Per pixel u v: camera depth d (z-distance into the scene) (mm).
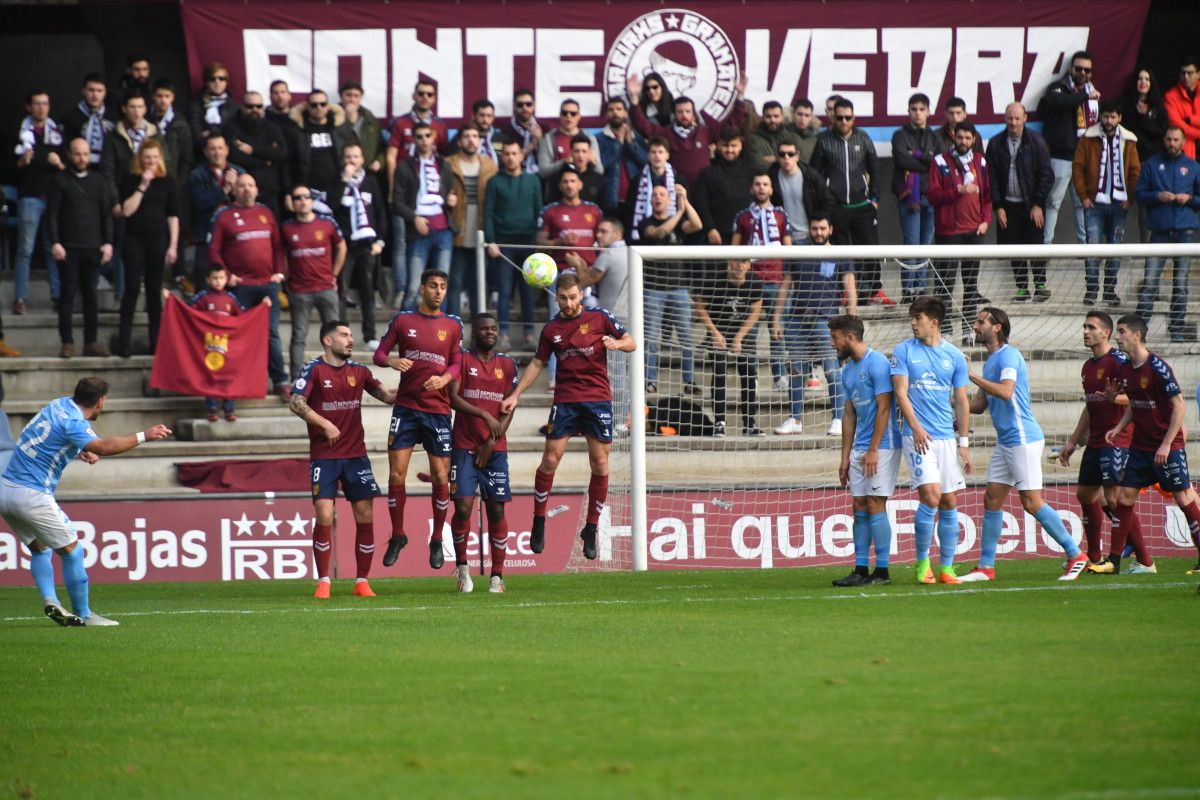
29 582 48250
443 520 41156
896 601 34469
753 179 55875
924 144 60281
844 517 50312
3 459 50094
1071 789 15828
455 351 40562
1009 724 19125
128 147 58000
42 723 21234
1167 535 50469
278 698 22562
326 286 56719
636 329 47969
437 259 58781
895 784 16188
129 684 24359
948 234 59250
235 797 16469
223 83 59781
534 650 26922
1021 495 39719
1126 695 20969
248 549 49125
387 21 62500
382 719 20578
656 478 52531
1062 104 62594
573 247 55344
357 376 40344
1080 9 64250
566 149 60062
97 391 34156
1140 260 59531
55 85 71188
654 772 16938
